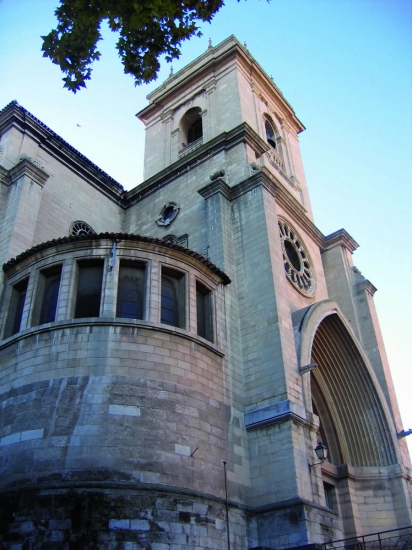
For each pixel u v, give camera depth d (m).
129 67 14.75
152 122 37.97
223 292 22.17
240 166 27.12
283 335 21.06
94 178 29.81
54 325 17.91
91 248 19.77
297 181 35.59
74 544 14.05
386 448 25.69
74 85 14.52
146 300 19.06
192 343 19.12
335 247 32.34
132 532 14.65
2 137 26.36
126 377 17.16
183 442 17.05
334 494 24.23
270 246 23.20
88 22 13.77
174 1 14.03
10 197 23.69
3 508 14.88
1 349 18.66
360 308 30.19
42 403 16.61
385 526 23.91
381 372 28.08
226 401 19.50
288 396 19.50
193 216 27.05
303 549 16.19
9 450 16.14
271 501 18.08
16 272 20.56
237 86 33.50
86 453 15.62
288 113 39.19
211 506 16.69
